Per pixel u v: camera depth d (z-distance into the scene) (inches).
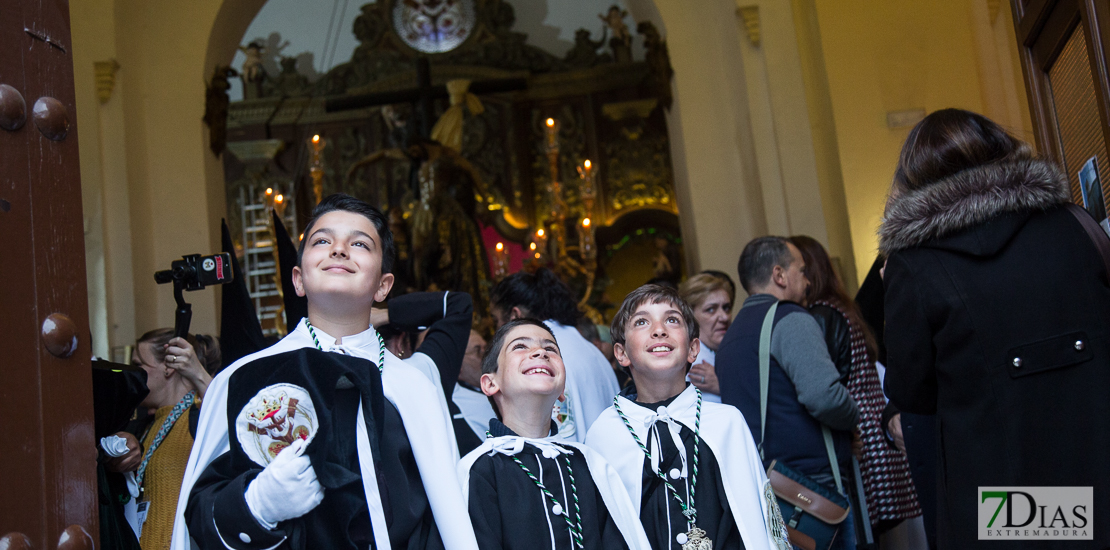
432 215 394.3
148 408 139.6
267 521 79.4
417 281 389.7
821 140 288.2
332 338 93.2
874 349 157.1
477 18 485.1
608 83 470.6
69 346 76.1
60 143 79.3
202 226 304.0
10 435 70.9
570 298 155.3
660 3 333.4
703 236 315.0
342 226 95.1
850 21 279.0
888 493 143.0
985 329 91.2
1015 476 88.4
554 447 101.6
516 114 471.2
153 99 310.3
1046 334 89.0
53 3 81.0
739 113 315.0
